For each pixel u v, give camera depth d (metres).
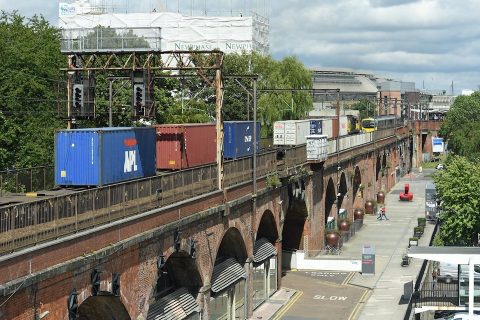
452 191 71.12
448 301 54.53
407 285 58.78
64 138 38.69
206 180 44.91
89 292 30.48
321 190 76.25
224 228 47.12
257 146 65.00
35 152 64.38
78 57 45.34
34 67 67.06
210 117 91.06
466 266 53.25
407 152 159.38
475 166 73.00
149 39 43.88
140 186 36.50
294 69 110.75
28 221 27.88
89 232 30.58
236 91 105.06
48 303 27.64
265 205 56.50
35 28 72.62
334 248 77.44
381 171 122.06
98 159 38.16
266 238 61.41
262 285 58.22
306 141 73.81
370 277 67.44
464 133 128.62
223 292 48.69
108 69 44.28
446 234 72.12
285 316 54.44
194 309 43.50
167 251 38.31
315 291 62.31
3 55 65.62
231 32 147.75
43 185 41.44
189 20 148.62
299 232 71.25
